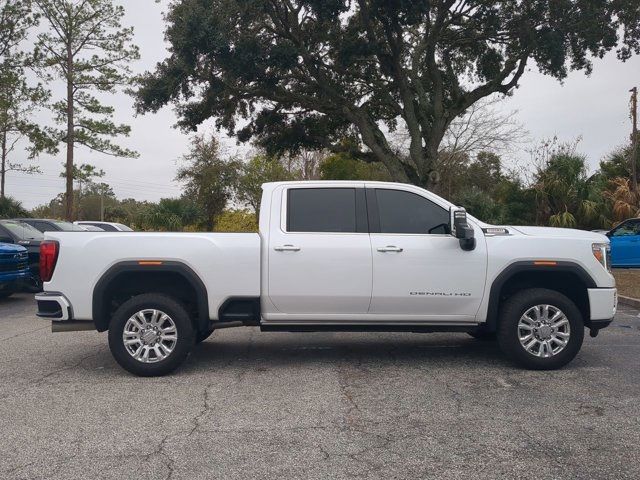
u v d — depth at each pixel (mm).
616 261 18172
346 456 4633
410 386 6477
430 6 20453
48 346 8773
